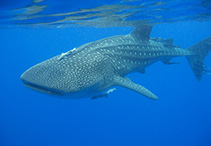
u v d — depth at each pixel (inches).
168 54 382.3
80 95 204.1
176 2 374.9
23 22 554.6
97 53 244.2
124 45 297.3
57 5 348.8
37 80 173.5
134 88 247.8
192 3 387.2
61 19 513.3
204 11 480.1
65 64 205.2
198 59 442.9
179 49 412.2
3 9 363.3
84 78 203.2
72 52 223.0
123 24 633.0
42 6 349.7
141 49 326.6
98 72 224.2
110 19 525.3
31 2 315.6
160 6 397.1
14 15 431.5
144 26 330.6
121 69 276.8
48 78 180.7
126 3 356.8
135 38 326.6
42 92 177.8
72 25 667.4
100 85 226.5
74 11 406.9
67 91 180.4
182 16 542.3
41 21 540.7
